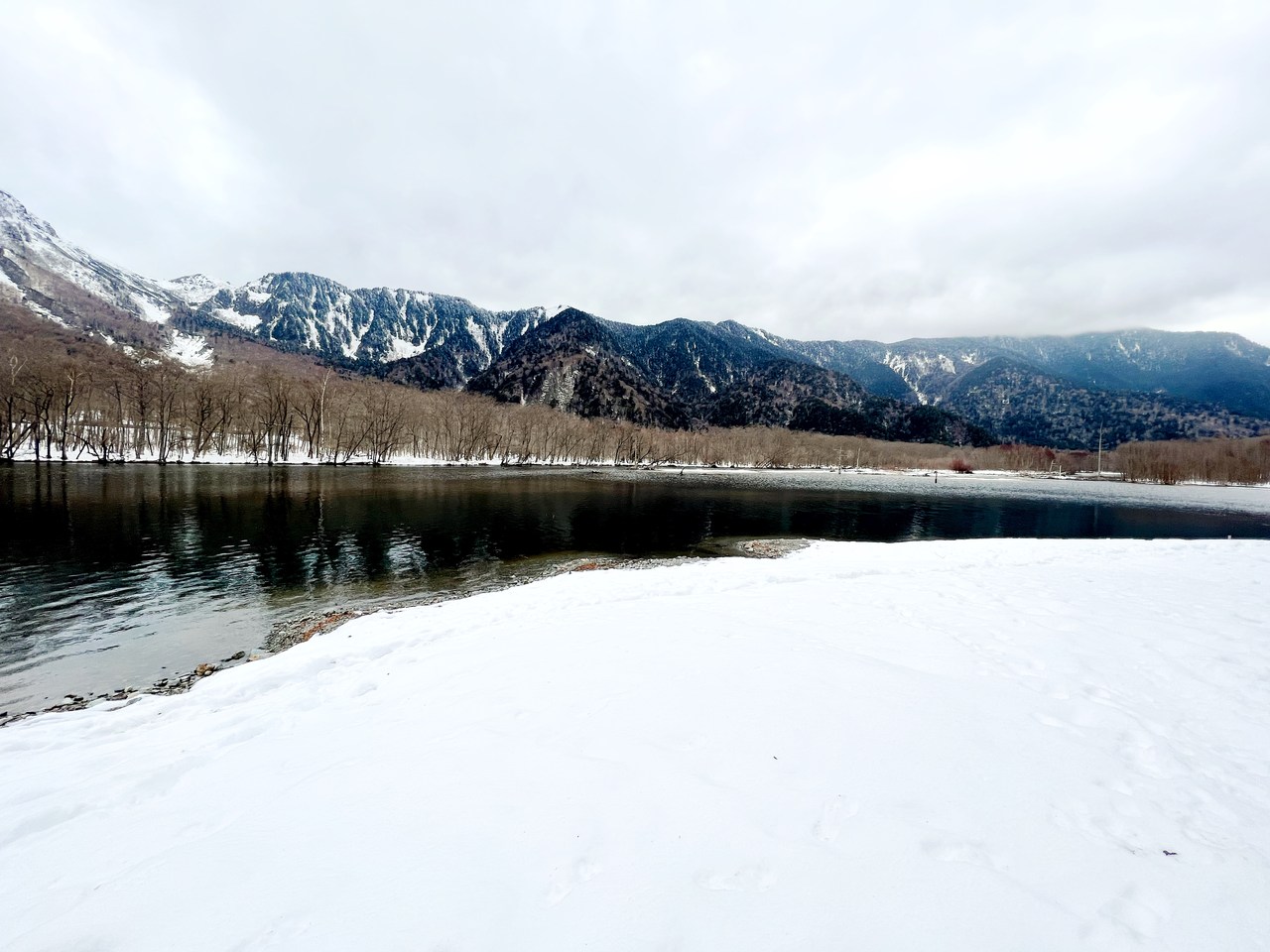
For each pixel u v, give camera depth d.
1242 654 7.64
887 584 13.52
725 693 6.08
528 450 109.56
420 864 3.43
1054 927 2.95
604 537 30.73
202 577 19.34
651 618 10.08
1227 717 5.68
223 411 72.81
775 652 7.66
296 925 3.01
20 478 45.12
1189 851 3.55
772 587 13.28
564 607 12.33
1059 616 9.98
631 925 2.94
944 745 4.90
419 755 4.89
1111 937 2.90
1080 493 87.88
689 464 142.00
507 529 32.12
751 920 2.97
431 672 7.71
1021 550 20.67
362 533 28.52
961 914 3.01
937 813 3.90
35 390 58.53
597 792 4.15
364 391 90.88
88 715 7.77
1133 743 5.08
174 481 47.81
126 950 2.91
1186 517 54.12
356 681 7.62
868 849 3.51
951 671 6.95
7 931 3.07
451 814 3.93
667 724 5.32
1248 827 3.83
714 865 3.38
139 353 118.25
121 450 63.94
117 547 23.34
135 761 5.38
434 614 12.64
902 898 3.12
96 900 3.27
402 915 3.04
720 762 4.58
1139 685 6.52
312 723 6.11
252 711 6.77
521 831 3.72
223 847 3.70
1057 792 4.20
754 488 76.00
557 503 46.66
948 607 10.79
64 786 4.83
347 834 3.76
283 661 9.40
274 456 75.81
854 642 8.30
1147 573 14.91
